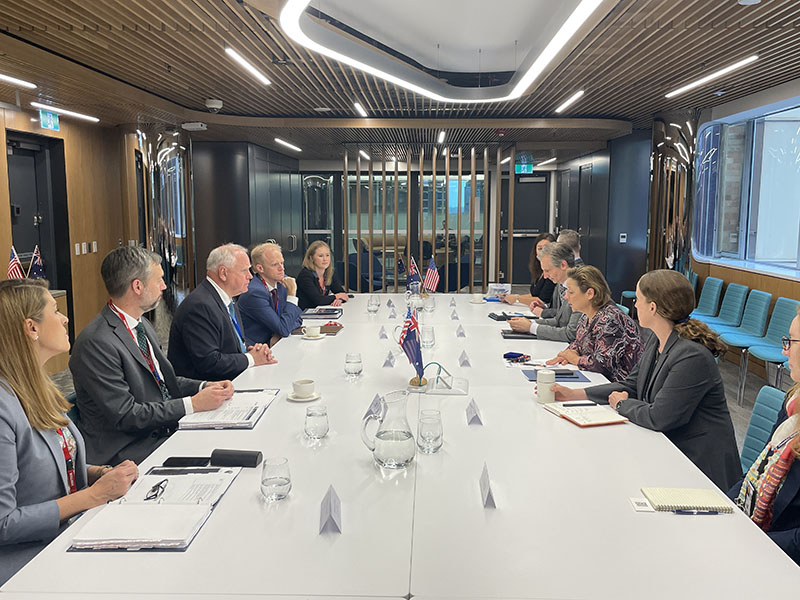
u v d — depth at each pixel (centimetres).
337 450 220
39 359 196
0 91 559
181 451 219
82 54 505
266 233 1114
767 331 568
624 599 135
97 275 780
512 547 155
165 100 704
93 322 273
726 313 661
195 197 1015
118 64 543
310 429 229
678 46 514
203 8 400
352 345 406
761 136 806
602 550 154
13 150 651
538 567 147
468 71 745
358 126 861
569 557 151
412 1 518
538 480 195
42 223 696
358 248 1030
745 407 542
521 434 237
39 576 143
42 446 194
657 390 253
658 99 750
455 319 518
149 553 152
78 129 731
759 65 579
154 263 284
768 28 462
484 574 143
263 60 550
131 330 283
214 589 138
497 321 507
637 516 172
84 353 260
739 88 689
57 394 205
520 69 541
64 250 711
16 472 181
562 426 246
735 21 451
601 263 1073
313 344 411
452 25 577
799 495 185
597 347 347
